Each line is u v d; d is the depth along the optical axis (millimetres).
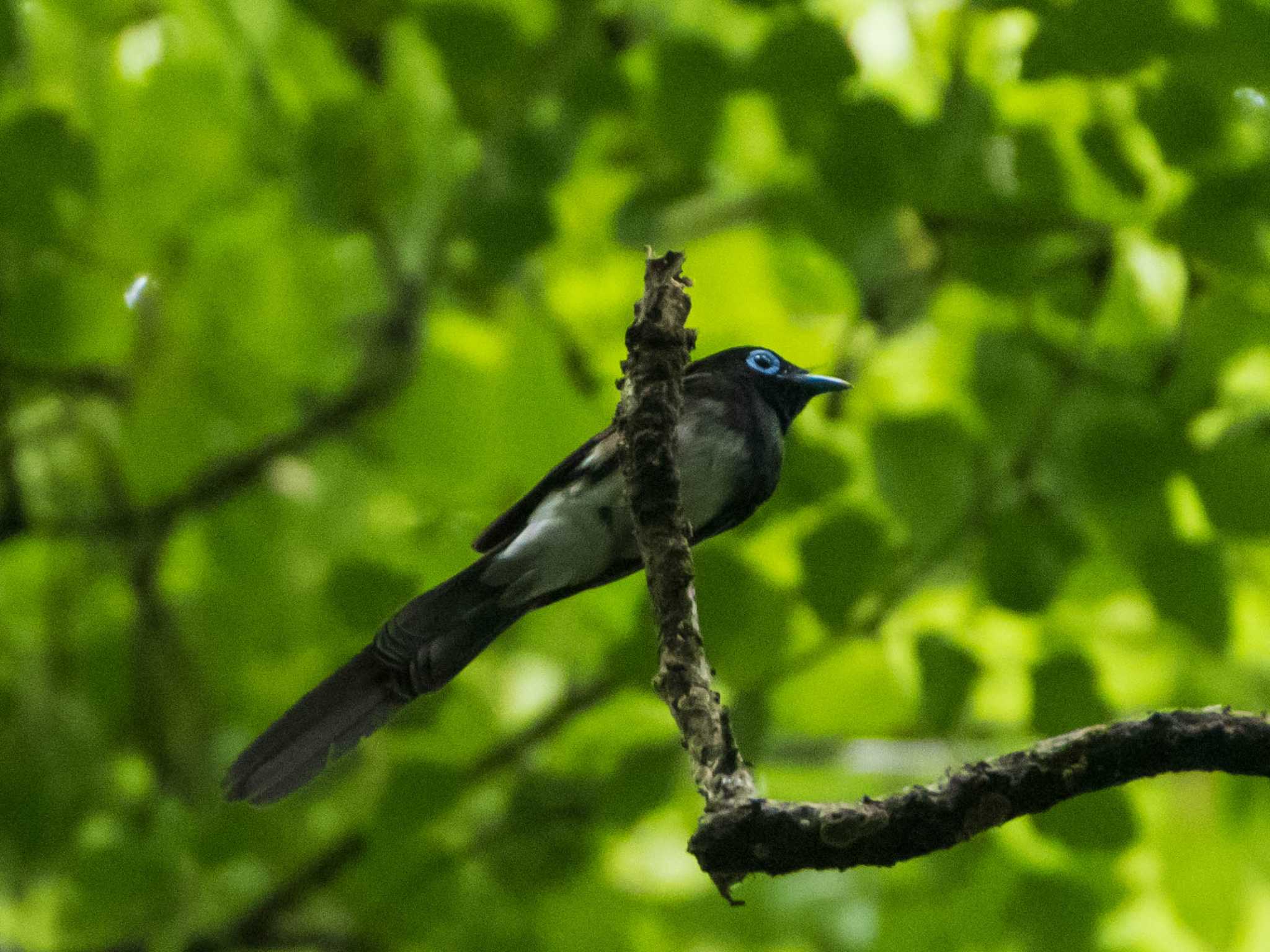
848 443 10656
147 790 12305
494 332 11852
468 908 11102
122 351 11523
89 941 11164
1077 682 9414
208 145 11070
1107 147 9320
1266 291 9695
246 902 12203
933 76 10781
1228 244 9297
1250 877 11680
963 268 10156
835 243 10000
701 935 11875
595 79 9938
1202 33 8758
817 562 9445
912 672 10742
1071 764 4539
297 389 12008
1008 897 10922
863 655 10875
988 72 10383
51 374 11422
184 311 11133
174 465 11242
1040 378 9891
